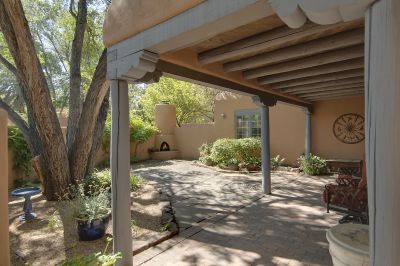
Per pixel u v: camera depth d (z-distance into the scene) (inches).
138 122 533.3
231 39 121.0
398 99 46.2
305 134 387.2
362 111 343.0
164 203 210.5
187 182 309.4
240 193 252.5
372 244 50.8
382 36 48.6
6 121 82.4
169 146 575.2
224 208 204.8
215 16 74.9
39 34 530.6
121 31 104.7
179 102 671.8
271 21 102.5
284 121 405.4
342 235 81.0
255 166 375.9
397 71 46.3
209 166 427.8
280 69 161.6
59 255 129.6
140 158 532.7
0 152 80.0
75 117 248.4
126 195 114.7
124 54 105.7
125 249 113.7
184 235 153.1
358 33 112.4
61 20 356.5
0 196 79.6
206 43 125.3
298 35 104.8
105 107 267.7
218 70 157.4
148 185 280.7
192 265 119.3
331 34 119.5
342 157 355.9
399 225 46.2
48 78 685.9
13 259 126.3
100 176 256.1
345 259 74.2
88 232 143.6
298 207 203.5
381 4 49.0
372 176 50.7
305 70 173.8
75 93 249.0
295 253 128.9
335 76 188.4
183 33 84.0
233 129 456.1
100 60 214.4
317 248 133.5
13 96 691.4
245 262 121.3
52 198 226.8
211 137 529.3
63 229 160.9
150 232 153.1
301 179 315.3
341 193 154.6
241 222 173.0
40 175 227.9
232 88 190.2
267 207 205.0
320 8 57.8
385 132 47.8
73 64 250.1
